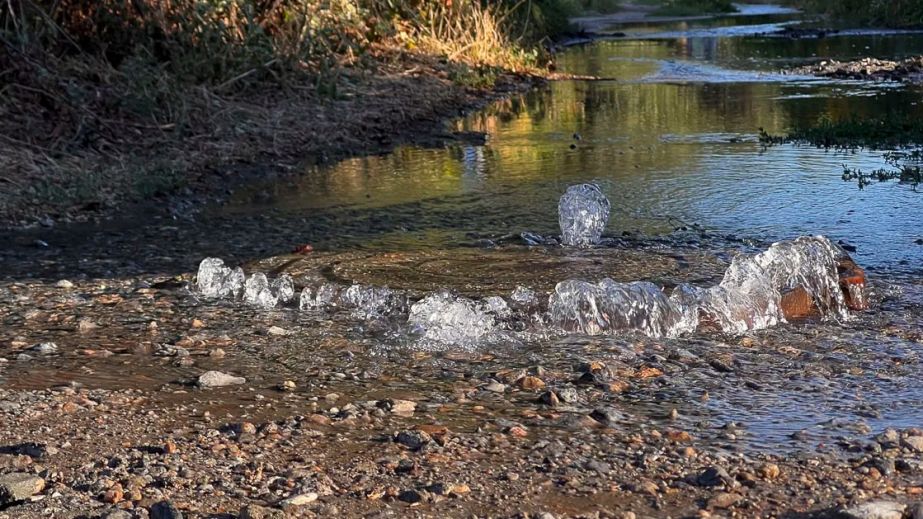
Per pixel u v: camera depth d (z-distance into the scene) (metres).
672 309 5.60
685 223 7.93
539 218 8.23
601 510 3.58
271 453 4.08
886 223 7.71
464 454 4.06
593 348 5.32
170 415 4.51
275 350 5.39
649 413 4.46
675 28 32.44
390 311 6.02
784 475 3.81
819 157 10.59
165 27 12.16
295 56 13.59
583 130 13.06
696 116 14.04
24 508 3.59
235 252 7.43
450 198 9.06
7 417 4.46
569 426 4.32
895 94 15.79
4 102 10.38
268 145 11.39
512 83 18.22
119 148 10.41
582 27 32.06
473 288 6.38
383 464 3.97
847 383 4.73
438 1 19.28
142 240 7.86
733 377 4.86
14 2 11.14
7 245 7.75
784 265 5.88
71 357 5.30
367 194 9.33
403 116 13.77
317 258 7.18
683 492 3.71
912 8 29.81
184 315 6.01
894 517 3.38
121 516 3.50
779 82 17.86
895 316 5.69
